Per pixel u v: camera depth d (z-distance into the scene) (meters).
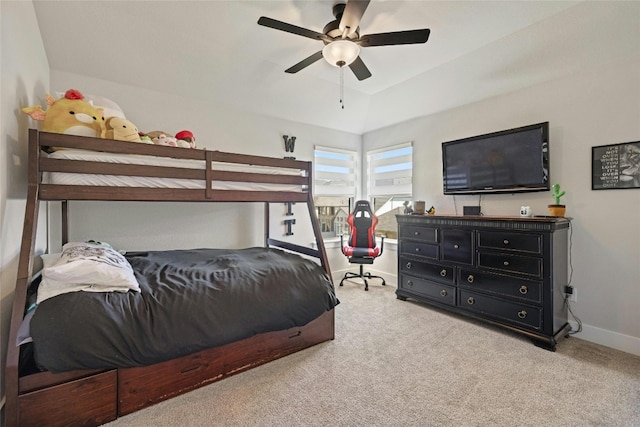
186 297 1.71
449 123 3.54
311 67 3.11
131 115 2.83
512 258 2.52
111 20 2.27
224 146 3.38
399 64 2.98
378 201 4.59
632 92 2.23
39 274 1.82
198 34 2.48
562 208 2.47
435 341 2.42
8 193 1.53
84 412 1.42
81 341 1.35
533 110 2.79
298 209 4.04
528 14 2.19
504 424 1.50
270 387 1.80
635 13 2.00
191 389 1.73
